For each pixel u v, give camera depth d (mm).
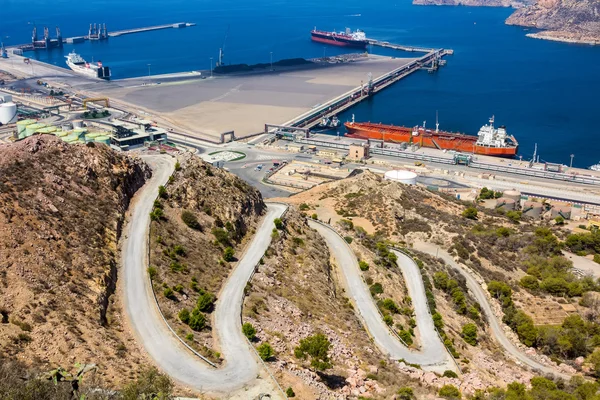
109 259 104250
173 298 99250
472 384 98812
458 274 157250
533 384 104250
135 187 136125
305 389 78812
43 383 62875
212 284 109438
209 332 92625
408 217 195375
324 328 103125
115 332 86625
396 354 107750
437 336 120750
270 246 130000
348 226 178000
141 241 113812
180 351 84875
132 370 76812
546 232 194500
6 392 60812
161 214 123188
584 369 124375
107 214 116688
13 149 118250
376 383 87500
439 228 187000
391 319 118000
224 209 138875
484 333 134750
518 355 129125
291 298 111062
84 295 89438
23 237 93875
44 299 83750
